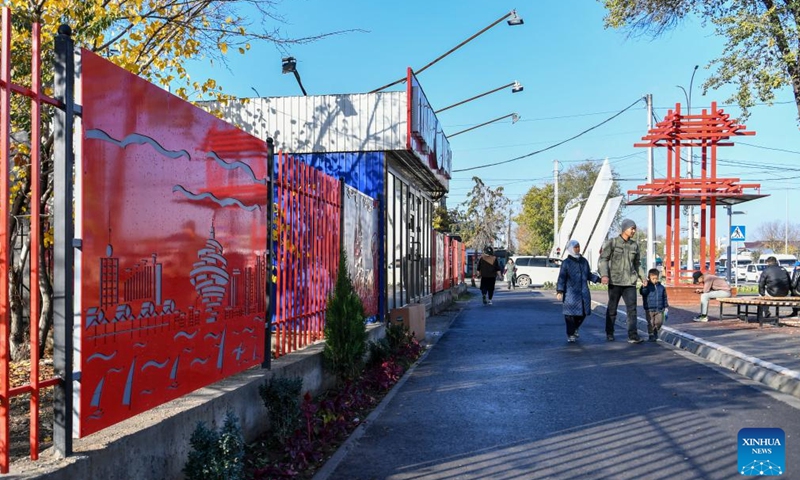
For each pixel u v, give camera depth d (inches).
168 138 179.2
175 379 182.1
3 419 122.6
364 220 436.5
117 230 153.5
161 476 161.3
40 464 128.2
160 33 338.0
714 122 866.8
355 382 310.5
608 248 495.5
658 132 882.1
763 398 296.5
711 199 880.3
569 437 236.2
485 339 520.1
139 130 163.6
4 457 122.8
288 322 293.9
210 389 206.2
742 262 2571.4
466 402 293.1
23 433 180.7
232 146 226.5
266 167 260.8
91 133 143.4
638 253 497.7
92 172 144.0
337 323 303.0
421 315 504.7
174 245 182.1
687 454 214.7
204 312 200.8
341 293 308.0
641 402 289.9
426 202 776.9
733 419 259.0
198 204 197.8
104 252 148.5
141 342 163.9
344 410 259.1
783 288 597.6
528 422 257.6
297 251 305.7
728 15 547.8
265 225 257.4
